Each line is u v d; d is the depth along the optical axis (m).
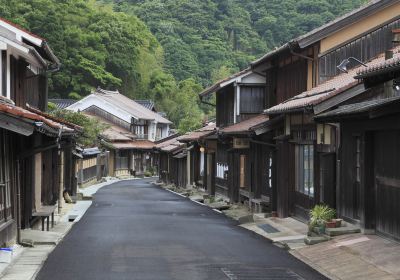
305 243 14.59
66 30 72.38
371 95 15.30
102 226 19.91
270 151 22.61
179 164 49.66
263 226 18.78
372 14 19.94
